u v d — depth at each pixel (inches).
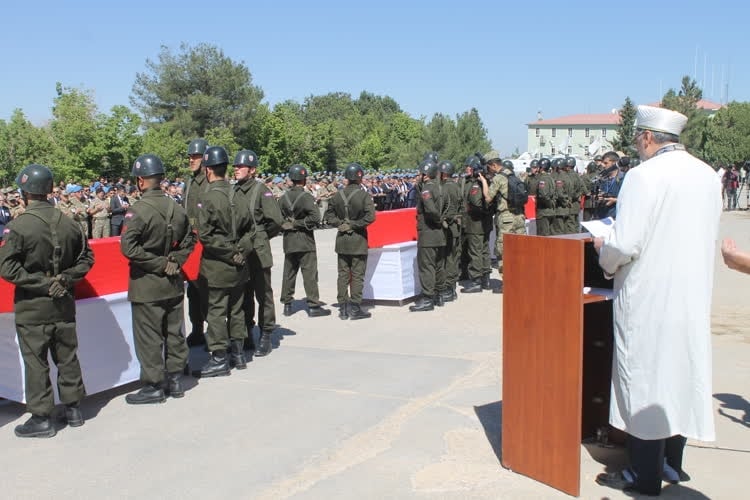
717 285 406.9
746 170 1360.7
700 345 131.6
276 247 655.8
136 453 176.7
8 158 1401.3
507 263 153.9
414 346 278.4
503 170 409.1
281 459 170.2
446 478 156.0
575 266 137.3
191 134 1830.7
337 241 328.8
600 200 442.6
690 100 2434.8
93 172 1321.4
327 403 210.8
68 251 190.2
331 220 328.5
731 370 233.9
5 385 208.5
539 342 147.6
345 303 332.2
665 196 130.1
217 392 224.8
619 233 132.6
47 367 190.4
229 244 234.8
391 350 273.1
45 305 185.9
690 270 131.0
